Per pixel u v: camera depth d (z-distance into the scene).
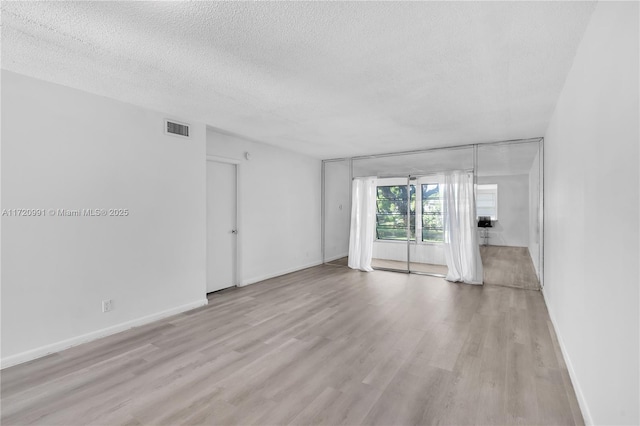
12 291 2.58
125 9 1.79
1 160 2.53
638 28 1.16
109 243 3.19
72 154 2.93
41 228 2.74
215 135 4.67
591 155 1.86
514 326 3.39
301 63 2.46
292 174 6.30
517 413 1.94
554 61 2.41
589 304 1.88
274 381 2.31
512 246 6.69
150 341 3.02
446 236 5.64
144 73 2.64
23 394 2.16
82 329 2.99
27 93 2.67
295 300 4.37
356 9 1.79
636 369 1.20
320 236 7.19
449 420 1.88
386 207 6.71
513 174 6.70
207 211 4.67
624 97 1.33
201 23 1.93
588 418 1.82
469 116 3.83
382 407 2.00
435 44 2.18
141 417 1.92
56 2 1.72
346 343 2.97
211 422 1.87
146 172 3.52
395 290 4.89
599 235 1.69
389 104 3.40
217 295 4.62
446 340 3.03
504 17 1.87
